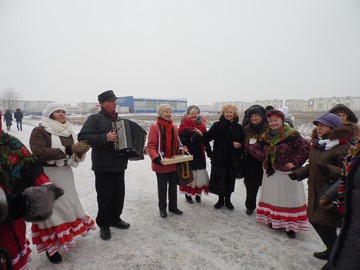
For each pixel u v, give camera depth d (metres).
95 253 2.87
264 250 2.95
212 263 2.70
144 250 2.94
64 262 2.70
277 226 3.29
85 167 7.36
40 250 2.65
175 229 3.46
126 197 4.75
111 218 3.39
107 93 3.16
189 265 2.66
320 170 2.30
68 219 2.67
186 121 4.34
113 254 2.85
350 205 1.69
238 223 3.65
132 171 6.79
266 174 3.39
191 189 4.33
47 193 1.70
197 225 3.58
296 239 3.21
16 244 1.79
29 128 20.09
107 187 3.17
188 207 4.27
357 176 1.65
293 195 3.22
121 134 3.08
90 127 3.03
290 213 3.23
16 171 1.81
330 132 2.44
